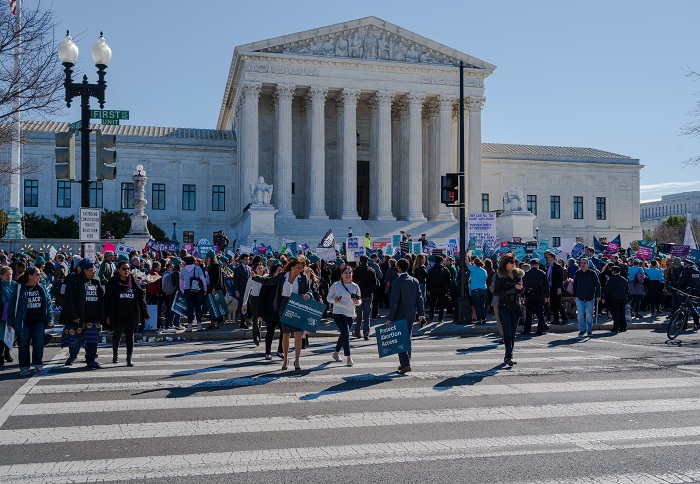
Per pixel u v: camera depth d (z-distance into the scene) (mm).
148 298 25406
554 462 9273
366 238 44000
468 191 77875
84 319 17125
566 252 41375
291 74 72875
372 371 16344
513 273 17219
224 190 82438
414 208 75875
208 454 9570
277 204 72500
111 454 9570
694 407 12578
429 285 28734
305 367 16969
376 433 10719
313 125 73562
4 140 30875
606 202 96688
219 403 12773
